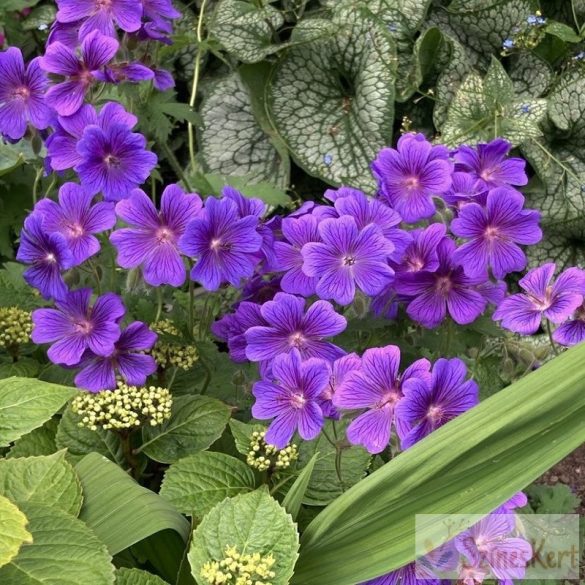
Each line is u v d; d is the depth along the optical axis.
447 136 1.04
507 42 1.07
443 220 0.75
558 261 1.09
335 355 0.70
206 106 1.15
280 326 0.69
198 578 0.64
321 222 0.69
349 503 0.65
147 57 0.79
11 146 0.99
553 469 0.98
